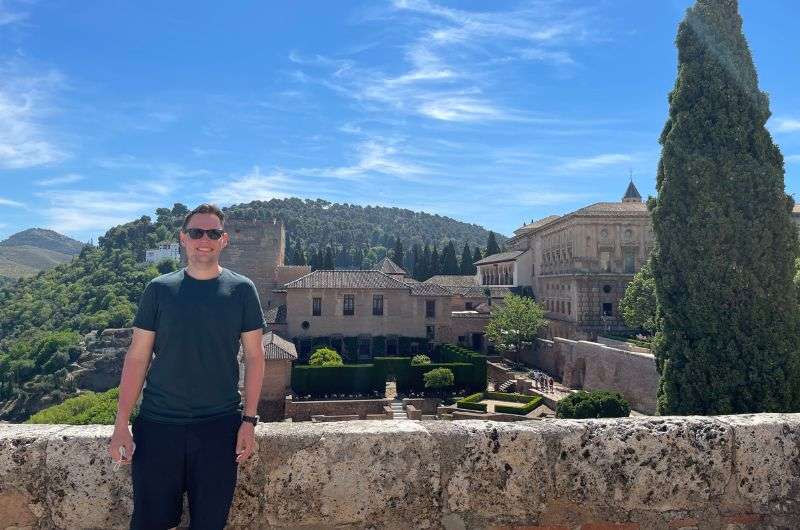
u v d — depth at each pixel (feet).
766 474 13.43
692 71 63.31
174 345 11.07
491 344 206.49
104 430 12.82
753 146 60.49
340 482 12.32
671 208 62.28
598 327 191.01
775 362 55.42
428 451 12.62
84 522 12.09
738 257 58.08
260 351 11.82
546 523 12.75
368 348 182.39
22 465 12.14
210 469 10.87
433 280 283.59
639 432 13.21
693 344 59.52
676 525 13.03
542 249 244.83
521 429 13.02
